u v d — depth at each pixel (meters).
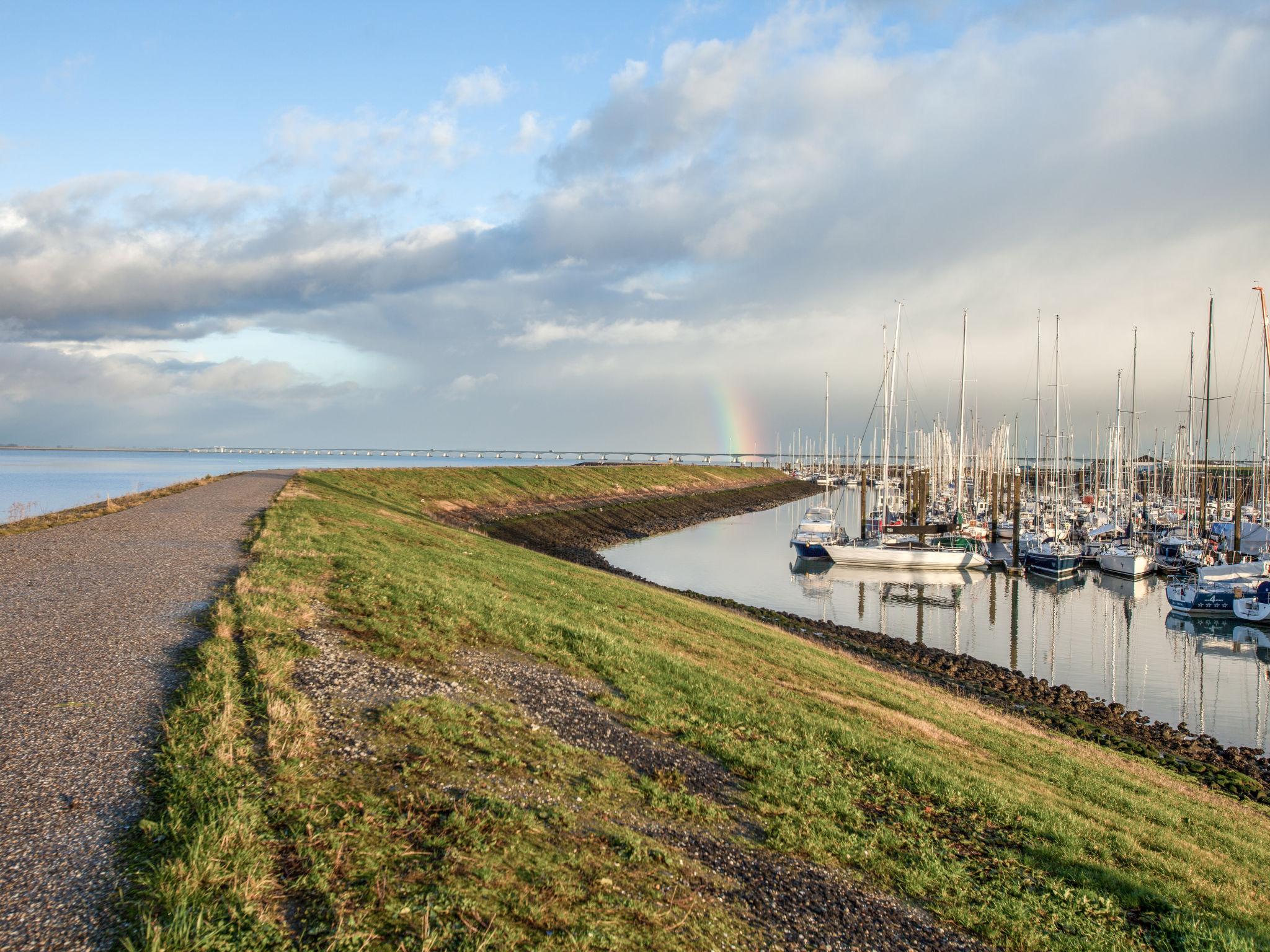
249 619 13.55
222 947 5.39
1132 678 33.06
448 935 6.05
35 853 6.26
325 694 10.79
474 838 7.63
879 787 12.64
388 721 10.17
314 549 22.55
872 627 41.12
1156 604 49.59
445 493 68.50
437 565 24.42
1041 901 9.66
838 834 10.41
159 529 26.72
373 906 6.19
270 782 7.84
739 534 86.56
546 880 7.32
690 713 14.51
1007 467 117.56
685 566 61.16
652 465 147.12
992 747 17.72
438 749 9.72
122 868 6.15
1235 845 14.15
